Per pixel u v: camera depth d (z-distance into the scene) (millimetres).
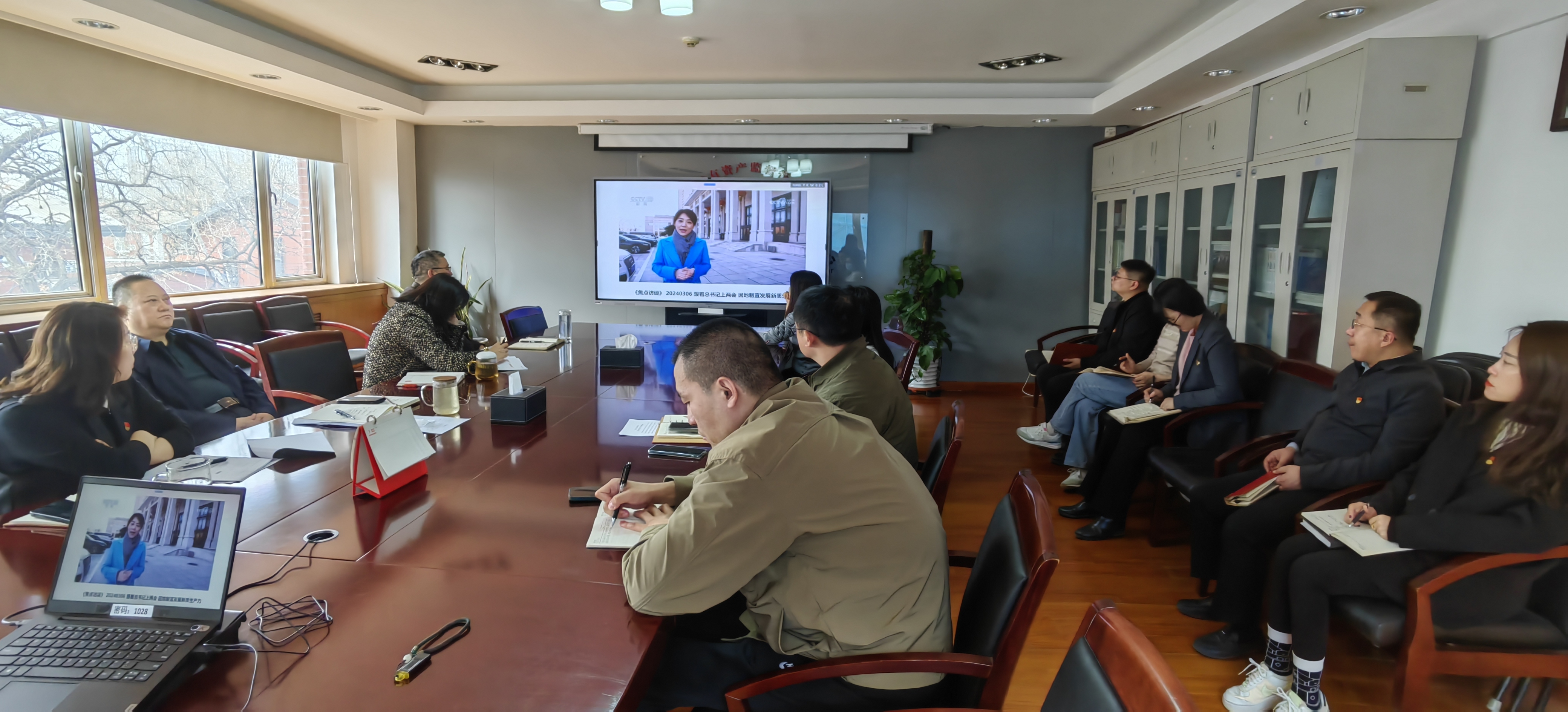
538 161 6336
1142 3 3484
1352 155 2896
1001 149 6000
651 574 1165
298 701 958
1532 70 2539
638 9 3674
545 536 1495
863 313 2127
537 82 5508
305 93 4969
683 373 1409
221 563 1087
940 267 5754
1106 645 915
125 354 1915
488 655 1074
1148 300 4109
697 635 1495
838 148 6039
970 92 5297
